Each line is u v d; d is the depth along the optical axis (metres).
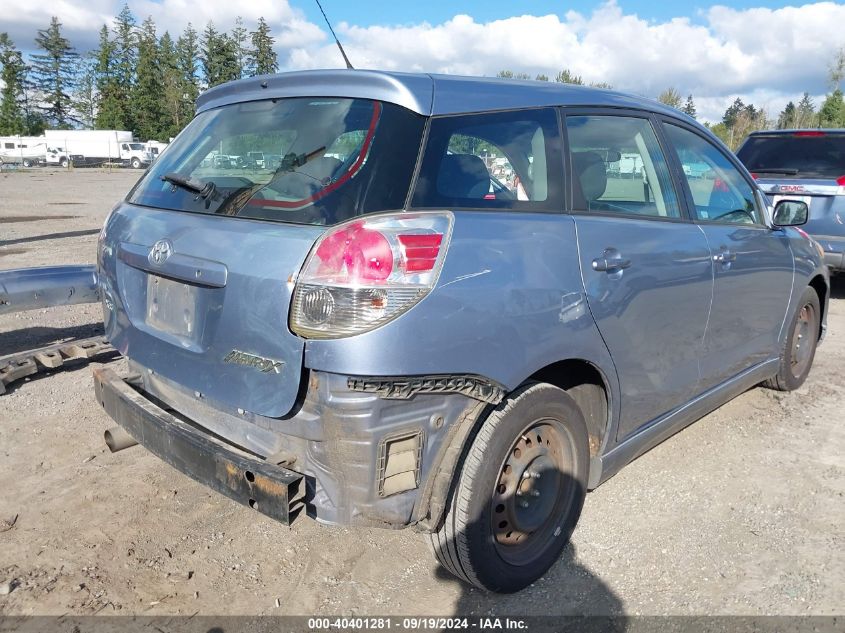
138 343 2.90
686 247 3.37
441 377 2.29
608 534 3.23
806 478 3.76
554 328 2.60
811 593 2.82
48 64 92.19
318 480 2.32
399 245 2.21
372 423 2.21
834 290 8.79
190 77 86.50
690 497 3.56
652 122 3.52
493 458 2.51
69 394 4.81
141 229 2.91
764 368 4.47
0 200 21.75
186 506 3.43
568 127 3.02
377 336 2.15
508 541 2.76
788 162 8.02
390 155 2.41
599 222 2.93
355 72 2.64
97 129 85.88
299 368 2.22
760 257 4.07
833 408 4.75
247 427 2.51
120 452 3.97
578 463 2.93
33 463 3.80
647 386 3.23
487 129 2.68
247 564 3.00
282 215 2.44
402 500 2.36
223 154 2.89
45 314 7.05
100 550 3.05
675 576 2.93
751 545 3.15
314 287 2.20
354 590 2.84
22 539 3.11
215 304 2.49
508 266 2.46
